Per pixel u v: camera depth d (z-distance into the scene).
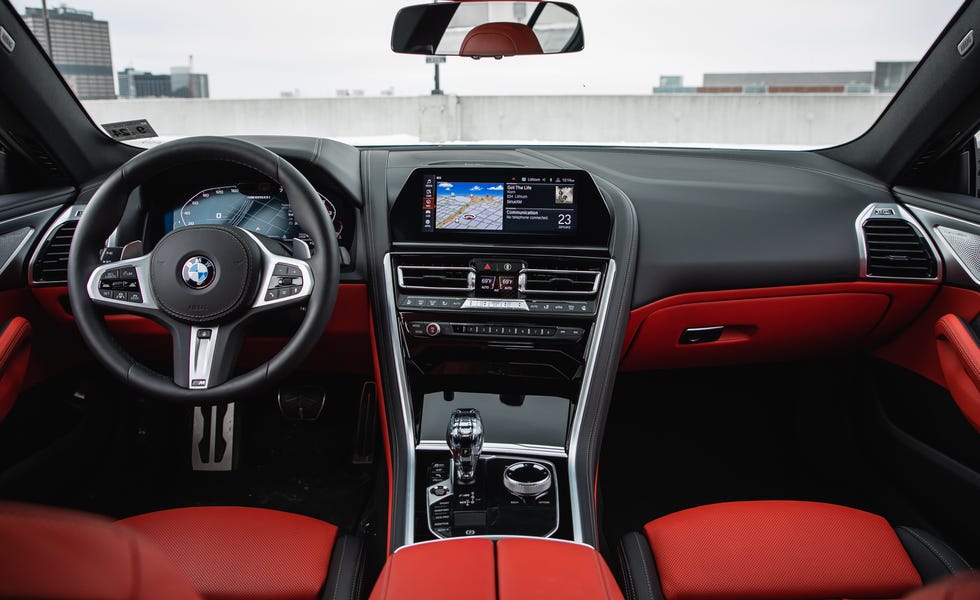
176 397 1.34
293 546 1.25
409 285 1.77
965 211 1.80
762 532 1.29
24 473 1.85
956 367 1.65
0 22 1.61
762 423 2.53
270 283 1.37
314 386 2.40
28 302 1.83
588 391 1.69
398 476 1.62
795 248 1.86
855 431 2.19
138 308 1.37
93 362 2.13
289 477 2.27
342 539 1.32
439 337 1.74
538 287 1.74
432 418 1.70
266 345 2.01
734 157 2.25
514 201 1.75
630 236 1.78
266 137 1.91
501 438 1.66
